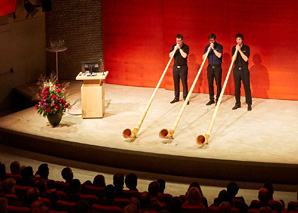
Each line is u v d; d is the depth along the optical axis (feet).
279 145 25.55
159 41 36.83
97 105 30.01
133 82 38.45
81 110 31.50
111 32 38.29
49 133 27.91
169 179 24.21
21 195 17.85
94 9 38.47
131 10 37.17
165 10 35.73
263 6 32.76
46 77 39.40
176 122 27.22
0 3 33.30
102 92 30.68
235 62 31.32
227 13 33.83
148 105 28.66
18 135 28.04
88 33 38.88
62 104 28.50
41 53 38.91
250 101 31.45
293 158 23.90
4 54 35.35
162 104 33.24
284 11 32.35
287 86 33.50
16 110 36.42
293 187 23.04
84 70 30.12
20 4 35.99
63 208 16.31
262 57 33.60
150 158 24.71
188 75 36.11
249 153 24.58
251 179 23.56
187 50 32.71
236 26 33.76
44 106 28.07
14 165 19.85
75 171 25.34
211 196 22.48
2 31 34.91
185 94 33.76
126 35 37.78
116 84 39.14
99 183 18.56
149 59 37.42
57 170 25.50
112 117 30.53
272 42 33.12
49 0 36.81
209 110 31.58
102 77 29.48
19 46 36.65
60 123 29.43
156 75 37.52
